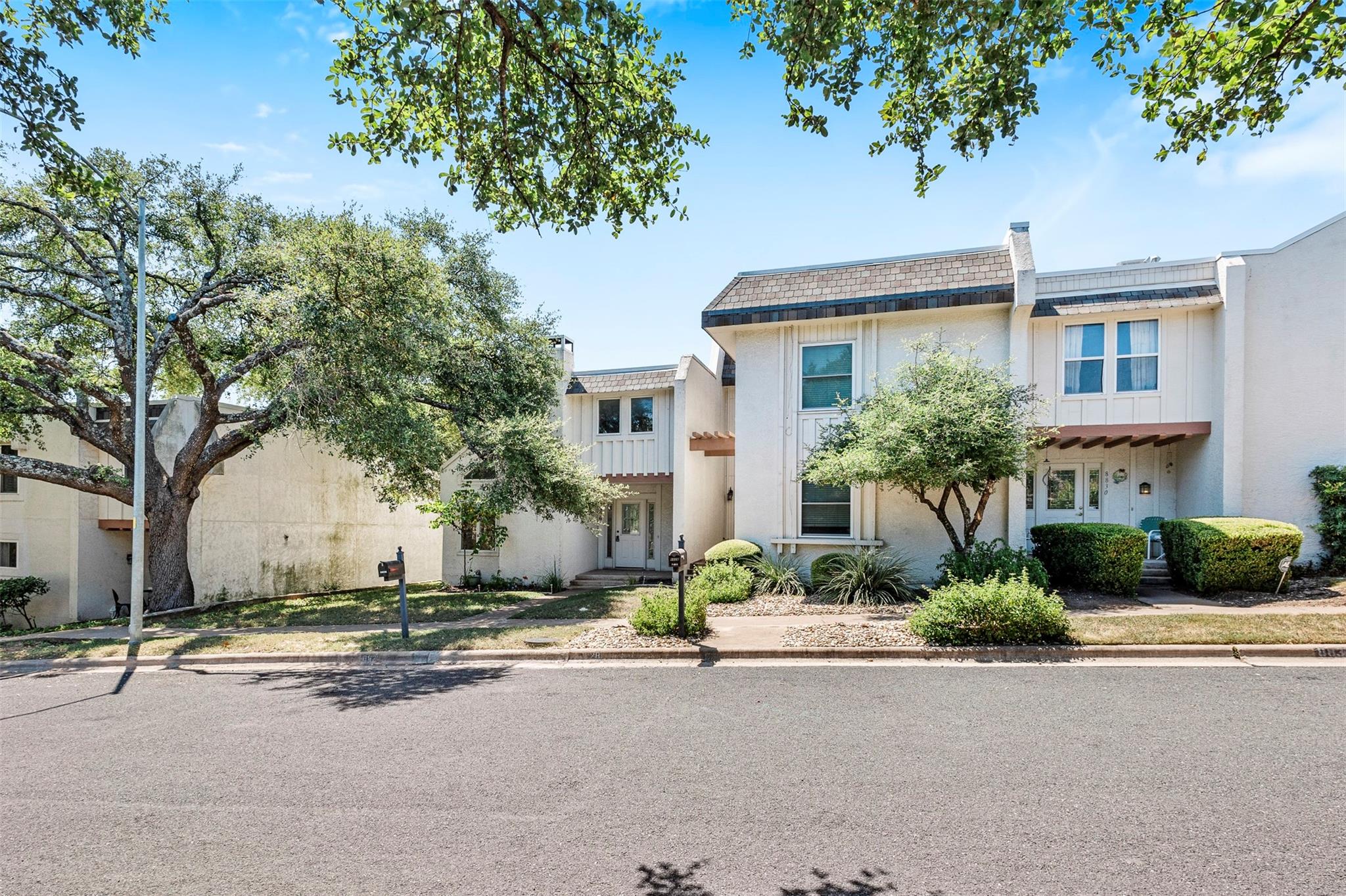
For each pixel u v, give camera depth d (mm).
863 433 11672
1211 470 12258
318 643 9758
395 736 5805
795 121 6039
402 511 24188
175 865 3732
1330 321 12086
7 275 14320
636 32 5676
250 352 16469
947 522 11773
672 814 4176
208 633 11305
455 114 6176
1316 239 12219
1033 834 3820
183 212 14617
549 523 18062
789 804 4270
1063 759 4855
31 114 6320
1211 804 4125
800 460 14352
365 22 5465
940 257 13805
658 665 8141
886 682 7016
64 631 12289
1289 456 12117
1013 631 8039
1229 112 6105
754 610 11320
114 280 14961
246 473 18219
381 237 11734
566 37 5879
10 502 18594
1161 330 12812
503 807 4352
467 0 5094
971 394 10844
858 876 3441
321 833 4066
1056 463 14469
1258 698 6090
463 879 3514
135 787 4848
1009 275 12789
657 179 6680
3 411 13711
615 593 15016
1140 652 7598
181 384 19594
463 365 15539
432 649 9141
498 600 14875
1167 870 3428
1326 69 5629
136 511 10297
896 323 13773
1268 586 10812
